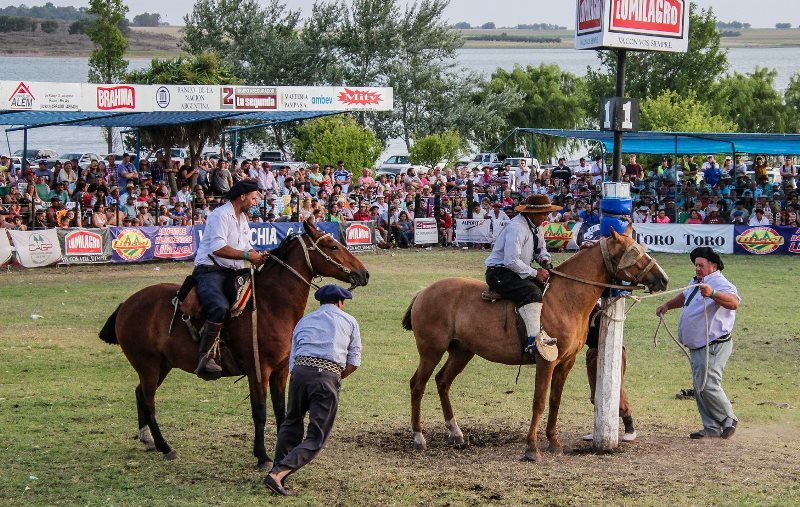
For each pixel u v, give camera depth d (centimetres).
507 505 818
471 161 5778
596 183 3603
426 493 852
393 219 3114
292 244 967
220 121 3284
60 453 971
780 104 6412
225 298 930
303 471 920
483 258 2798
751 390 1298
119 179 3159
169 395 1242
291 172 3709
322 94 2945
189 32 5812
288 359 962
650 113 4822
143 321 957
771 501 825
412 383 1033
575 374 1414
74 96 2523
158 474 906
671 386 1328
